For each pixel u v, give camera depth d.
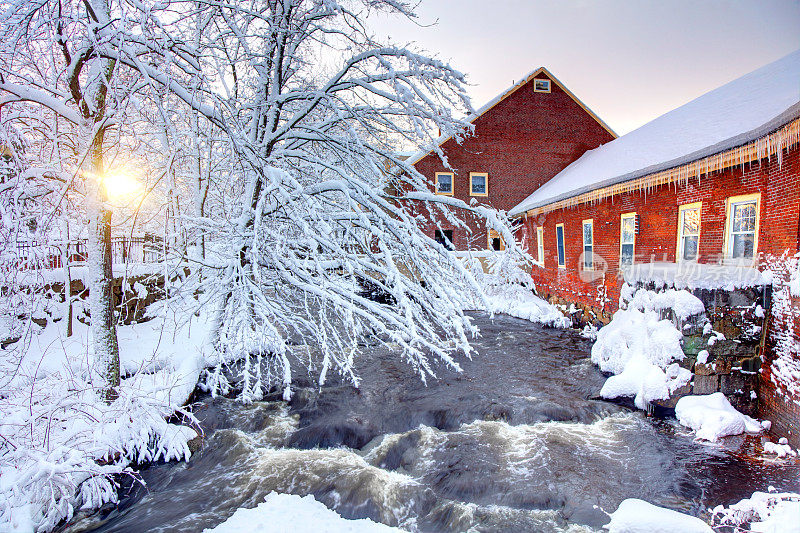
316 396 8.63
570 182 17.17
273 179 6.56
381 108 8.58
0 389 5.60
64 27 5.79
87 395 5.78
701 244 9.48
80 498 5.13
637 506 4.84
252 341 7.76
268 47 8.06
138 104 5.66
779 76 9.74
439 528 4.89
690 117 12.62
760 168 7.68
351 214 7.41
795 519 3.58
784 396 6.29
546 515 4.98
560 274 17.03
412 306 7.27
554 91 23.91
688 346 7.52
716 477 5.56
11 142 6.80
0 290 7.23
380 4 7.89
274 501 4.95
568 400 8.28
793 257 6.53
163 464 6.16
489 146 23.48
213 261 9.21
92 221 6.16
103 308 6.26
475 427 7.34
